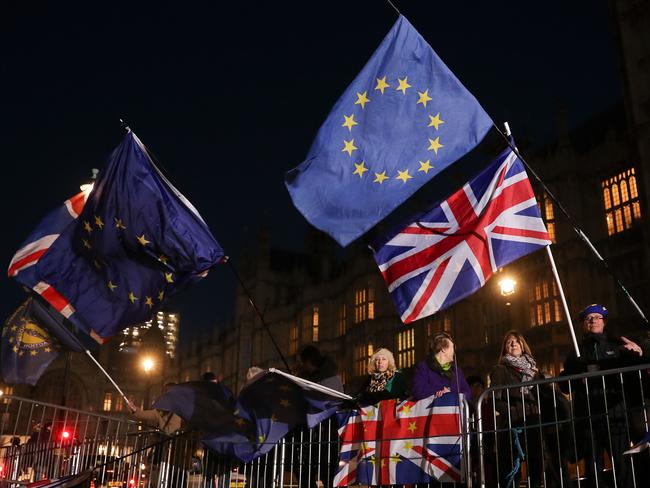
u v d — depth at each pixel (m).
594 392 7.70
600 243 30.42
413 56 8.54
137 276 9.40
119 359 78.31
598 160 31.52
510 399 8.34
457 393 7.79
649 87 29.42
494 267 8.04
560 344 29.73
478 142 8.16
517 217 8.18
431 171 8.08
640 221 29.06
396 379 8.60
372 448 8.11
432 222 8.41
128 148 9.42
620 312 28.88
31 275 10.31
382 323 44.53
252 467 8.86
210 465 9.34
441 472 7.58
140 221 9.21
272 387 8.83
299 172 8.20
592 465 7.54
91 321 9.55
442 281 8.13
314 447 9.16
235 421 9.02
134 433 10.99
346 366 48.06
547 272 31.45
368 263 47.28
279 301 66.12
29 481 11.09
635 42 30.64
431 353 8.34
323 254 55.50
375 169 8.14
